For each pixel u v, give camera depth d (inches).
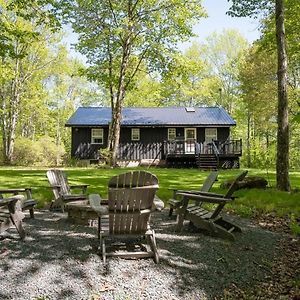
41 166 904.9
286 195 322.0
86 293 127.0
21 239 175.2
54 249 161.5
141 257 154.1
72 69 1195.3
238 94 1494.8
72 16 770.8
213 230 189.0
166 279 138.5
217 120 990.4
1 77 775.7
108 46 834.2
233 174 625.9
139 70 874.8
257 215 253.6
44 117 1375.5
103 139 984.9
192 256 160.1
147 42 817.5
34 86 1081.4
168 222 224.4
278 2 375.2
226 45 1560.0
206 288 134.8
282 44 373.1
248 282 141.4
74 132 986.1
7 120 1085.1
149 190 154.9
